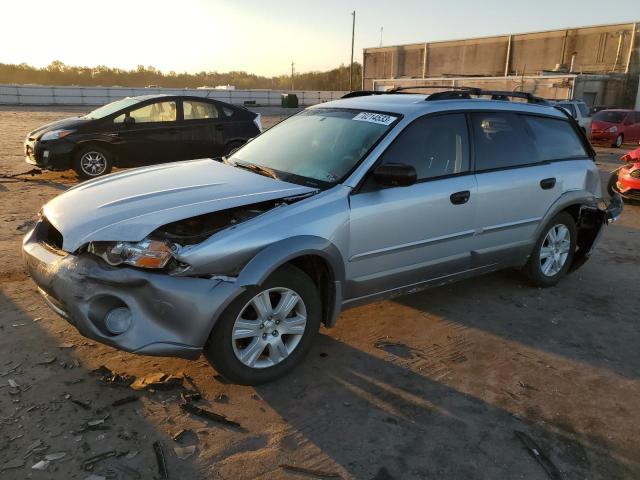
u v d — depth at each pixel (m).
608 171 13.73
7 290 4.46
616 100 38.03
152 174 3.90
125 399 3.08
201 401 3.12
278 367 3.33
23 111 35.62
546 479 2.66
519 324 4.36
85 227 3.06
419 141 3.94
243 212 3.34
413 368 3.61
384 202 3.64
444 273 4.25
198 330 2.93
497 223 4.44
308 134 4.25
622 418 3.17
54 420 2.88
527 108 4.85
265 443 2.81
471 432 2.98
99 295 2.91
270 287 3.18
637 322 4.50
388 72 60.66
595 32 42.56
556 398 3.34
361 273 3.66
